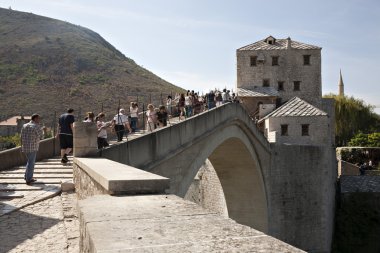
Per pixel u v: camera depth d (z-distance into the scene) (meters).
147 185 6.73
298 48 51.09
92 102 91.62
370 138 68.69
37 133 13.40
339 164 56.78
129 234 4.02
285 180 35.09
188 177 18.78
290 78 51.12
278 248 3.46
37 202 11.35
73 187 12.65
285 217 34.84
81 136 12.62
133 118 20.48
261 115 46.47
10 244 8.24
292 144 38.34
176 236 3.90
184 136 18.17
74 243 8.10
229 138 25.80
